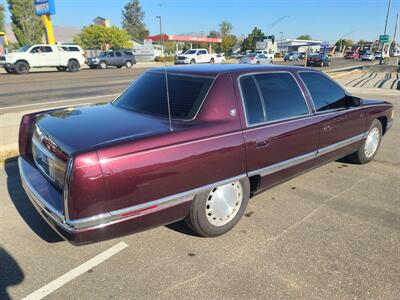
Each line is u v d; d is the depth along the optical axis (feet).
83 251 10.69
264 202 14.11
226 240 11.38
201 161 10.14
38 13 108.78
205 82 11.27
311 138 13.76
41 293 8.94
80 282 9.36
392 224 12.56
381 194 15.06
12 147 19.61
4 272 9.69
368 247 11.12
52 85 55.26
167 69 12.87
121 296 8.87
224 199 11.22
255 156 11.59
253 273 9.80
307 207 13.73
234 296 8.92
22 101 37.93
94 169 8.38
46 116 11.71
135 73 85.97
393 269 10.09
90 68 111.45
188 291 9.07
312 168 14.69
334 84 15.76
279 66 13.62
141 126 10.09
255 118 11.78
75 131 9.72
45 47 86.84
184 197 10.05
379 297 9.02
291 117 13.01
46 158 10.12
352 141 16.61
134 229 9.34
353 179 16.69
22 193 14.43
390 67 123.13
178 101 11.16
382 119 19.16
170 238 11.44
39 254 10.50
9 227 11.89
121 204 8.88
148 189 9.25
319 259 10.48
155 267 10.00
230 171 10.94
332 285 9.40
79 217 8.45
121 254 10.57
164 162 9.40
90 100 38.78
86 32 201.05
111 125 10.18
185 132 9.97
